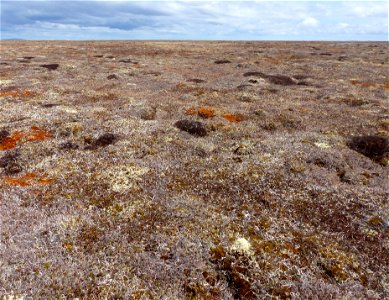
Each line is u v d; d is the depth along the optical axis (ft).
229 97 95.45
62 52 228.22
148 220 33.65
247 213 36.17
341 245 31.50
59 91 97.40
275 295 25.12
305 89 111.04
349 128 68.44
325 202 38.88
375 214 36.29
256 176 45.01
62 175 43.45
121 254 28.17
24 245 28.63
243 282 25.99
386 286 26.71
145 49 270.87
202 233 31.50
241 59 199.31
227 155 53.06
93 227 32.01
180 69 156.35
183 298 24.11
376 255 30.32
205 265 27.50
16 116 68.74
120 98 91.45
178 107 81.51
